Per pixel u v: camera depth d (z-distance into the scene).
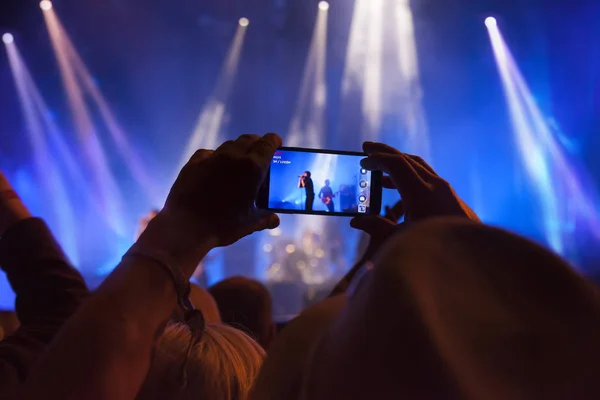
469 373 0.39
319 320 0.66
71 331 0.64
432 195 0.96
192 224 0.74
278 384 0.62
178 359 0.99
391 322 0.41
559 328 0.41
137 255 0.71
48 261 1.25
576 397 0.40
